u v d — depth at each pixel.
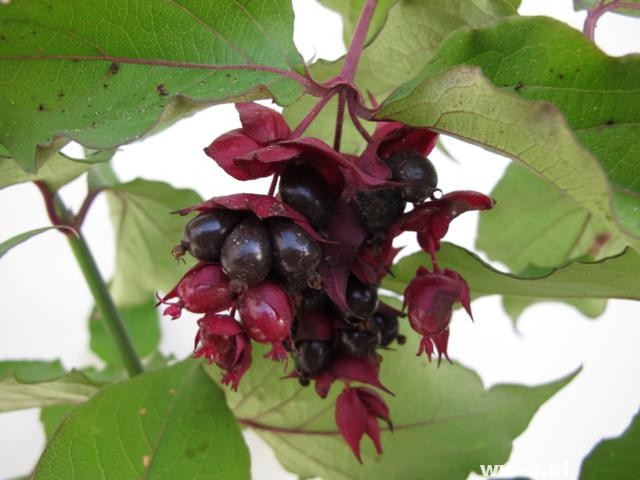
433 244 0.11
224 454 0.13
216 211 0.10
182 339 0.26
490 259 0.20
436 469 0.16
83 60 0.11
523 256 0.20
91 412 0.13
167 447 0.13
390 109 0.10
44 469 0.12
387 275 0.14
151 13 0.11
